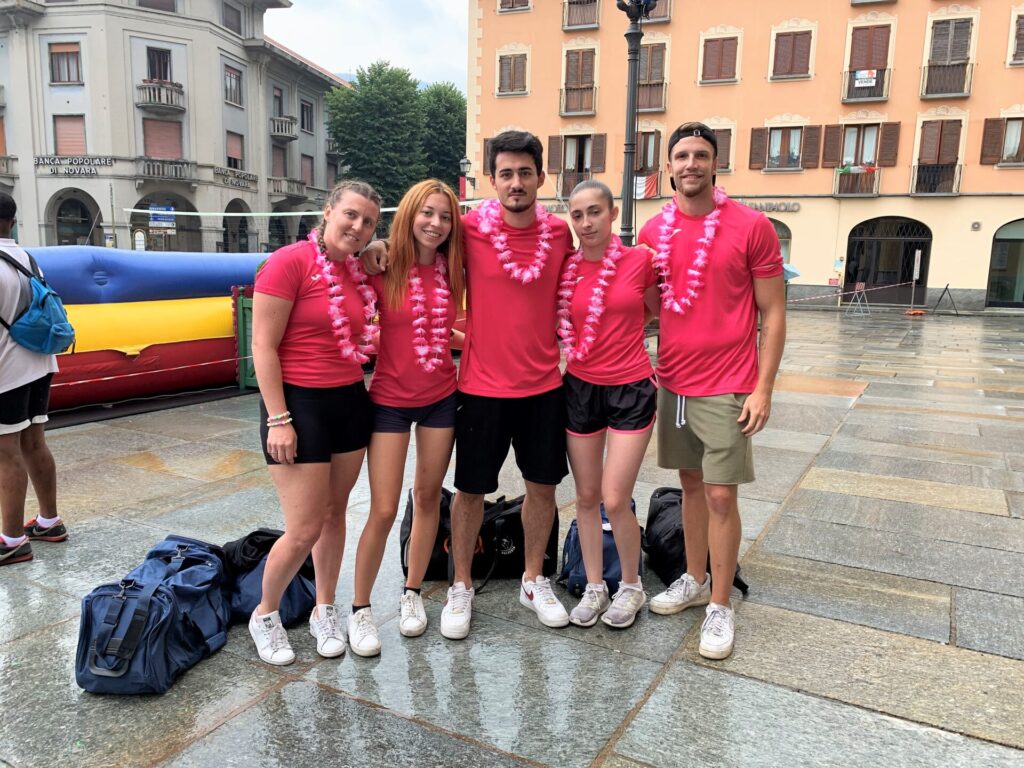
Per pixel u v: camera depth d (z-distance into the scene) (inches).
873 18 918.4
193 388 299.7
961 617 121.0
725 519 108.9
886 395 328.8
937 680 102.9
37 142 1109.7
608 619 116.3
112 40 1073.5
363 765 84.4
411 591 116.0
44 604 120.7
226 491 181.0
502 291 106.3
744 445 108.2
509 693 98.9
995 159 907.4
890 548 149.7
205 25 1128.8
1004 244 941.2
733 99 979.3
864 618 120.6
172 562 112.0
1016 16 875.4
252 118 1263.5
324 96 1439.5
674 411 113.5
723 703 97.1
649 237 114.0
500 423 109.4
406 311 102.4
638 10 371.2
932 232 947.3
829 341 571.8
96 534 151.5
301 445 97.3
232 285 313.4
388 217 820.0
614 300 107.7
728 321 107.3
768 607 124.2
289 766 84.0
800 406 300.2
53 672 101.7
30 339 130.5
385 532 108.3
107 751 86.0
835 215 971.9
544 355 109.7
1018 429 260.8
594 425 111.9
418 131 1402.6
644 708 95.8
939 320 823.1
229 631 113.7
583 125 1026.1
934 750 88.0
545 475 113.0
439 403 107.9
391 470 106.3
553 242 108.3
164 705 94.9
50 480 143.6
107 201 1112.2
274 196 1323.8
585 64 1012.5
